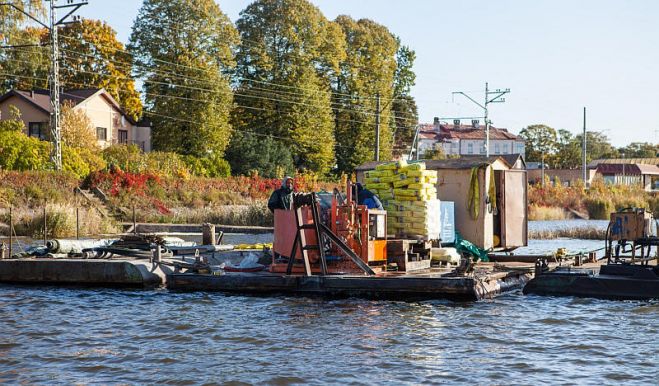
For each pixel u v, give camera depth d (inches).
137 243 881.5
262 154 2682.1
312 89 2871.6
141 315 627.5
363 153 3159.5
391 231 783.1
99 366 470.9
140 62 2640.3
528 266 837.2
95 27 2883.9
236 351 507.5
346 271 719.1
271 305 668.1
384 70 3316.9
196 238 1529.3
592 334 559.5
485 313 632.4
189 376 448.1
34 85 2955.2
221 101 2672.2
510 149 5388.8
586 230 1640.0
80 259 822.5
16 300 701.9
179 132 2625.5
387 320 604.4
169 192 2000.5
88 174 1929.1
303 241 721.6
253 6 2883.9
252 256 794.2
